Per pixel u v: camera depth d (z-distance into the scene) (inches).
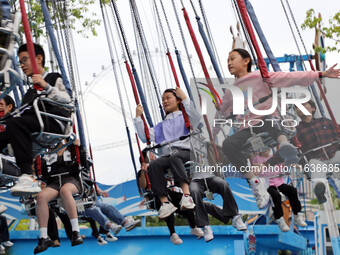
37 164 270.2
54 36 273.9
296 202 279.4
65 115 208.8
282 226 280.1
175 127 271.3
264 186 253.3
